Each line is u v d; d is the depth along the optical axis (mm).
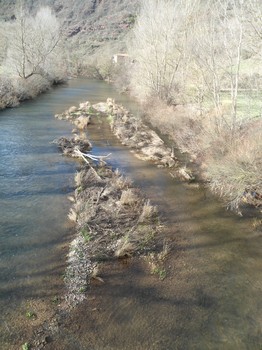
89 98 37562
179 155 18562
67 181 13898
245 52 21297
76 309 7461
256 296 8273
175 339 6941
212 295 8211
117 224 10906
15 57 36062
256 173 12469
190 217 11812
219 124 17094
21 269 8508
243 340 7051
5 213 10984
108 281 8391
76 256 9117
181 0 28281
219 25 18781
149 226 10969
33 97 32688
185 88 26953
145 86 33500
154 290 8227
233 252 9922
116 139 21078
